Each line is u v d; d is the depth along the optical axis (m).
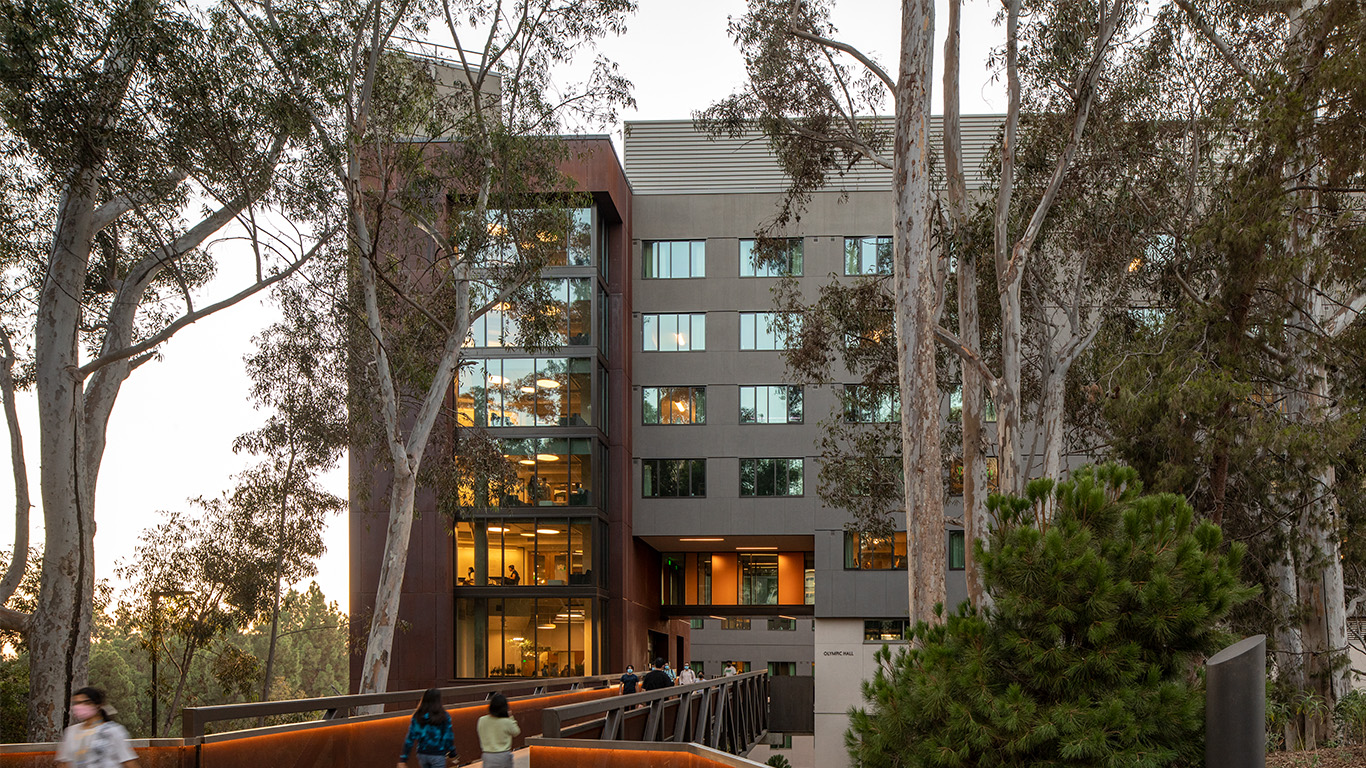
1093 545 8.27
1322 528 18.38
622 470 40.91
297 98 18.16
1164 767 7.75
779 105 24.06
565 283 39.06
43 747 8.65
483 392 38.81
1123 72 21.61
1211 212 18.88
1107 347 23.98
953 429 28.38
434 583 37.81
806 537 43.41
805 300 42.50
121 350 18.23
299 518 30.25
